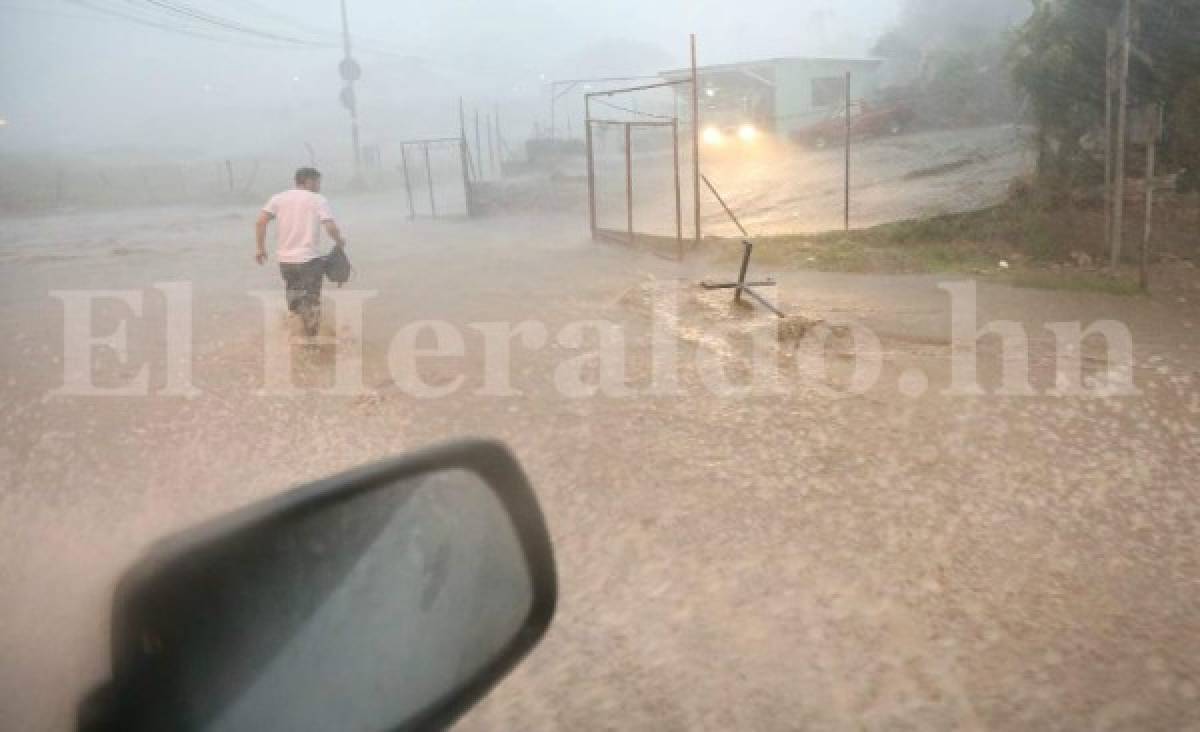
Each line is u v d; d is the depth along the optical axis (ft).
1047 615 10.69
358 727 4.06
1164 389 19.08
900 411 18.37
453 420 18.80
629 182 44.45
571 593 11.43
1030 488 14.40
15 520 14.39
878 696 9.27
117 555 12.98
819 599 11.18
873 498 14.20
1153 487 14.30
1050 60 37.93
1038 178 39.91
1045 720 8.82
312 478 15.90
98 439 18.30
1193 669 9.53
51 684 9.23
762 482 14.94
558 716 9.02
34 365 24.82
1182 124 38.04
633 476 15.37
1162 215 36.09
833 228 42.14
